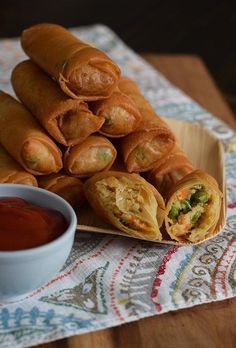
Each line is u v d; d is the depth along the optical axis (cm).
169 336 50
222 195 61
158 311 51
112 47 103
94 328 49
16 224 51
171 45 167
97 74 58
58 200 55
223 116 87
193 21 180
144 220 57
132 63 99
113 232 58
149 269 56
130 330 50
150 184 61
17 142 59
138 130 62
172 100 88
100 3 184
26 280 50
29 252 49
